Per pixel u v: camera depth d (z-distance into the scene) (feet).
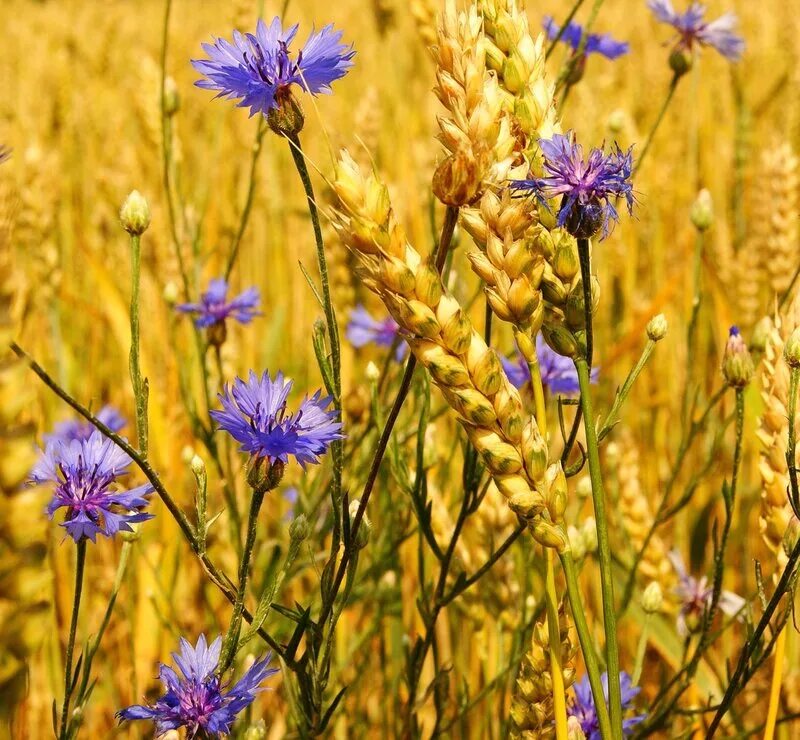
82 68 7.35
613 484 2.70
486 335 2.14
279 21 2.04
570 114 4.73
